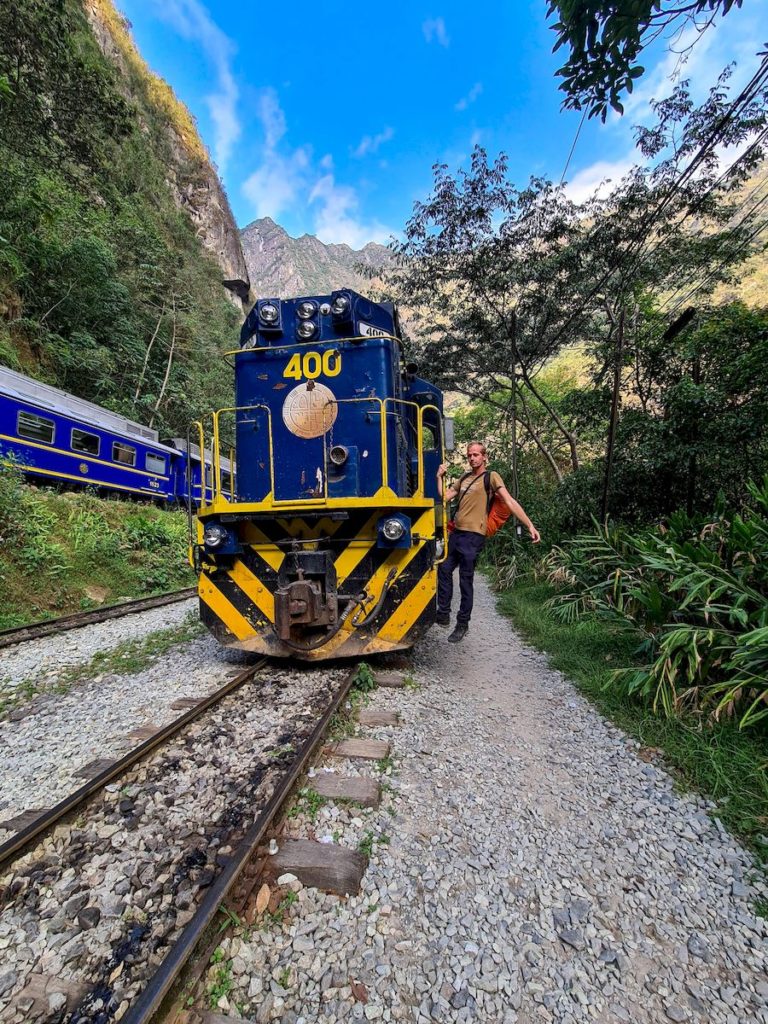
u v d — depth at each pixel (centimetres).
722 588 380
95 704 401
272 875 206
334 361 488
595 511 799
